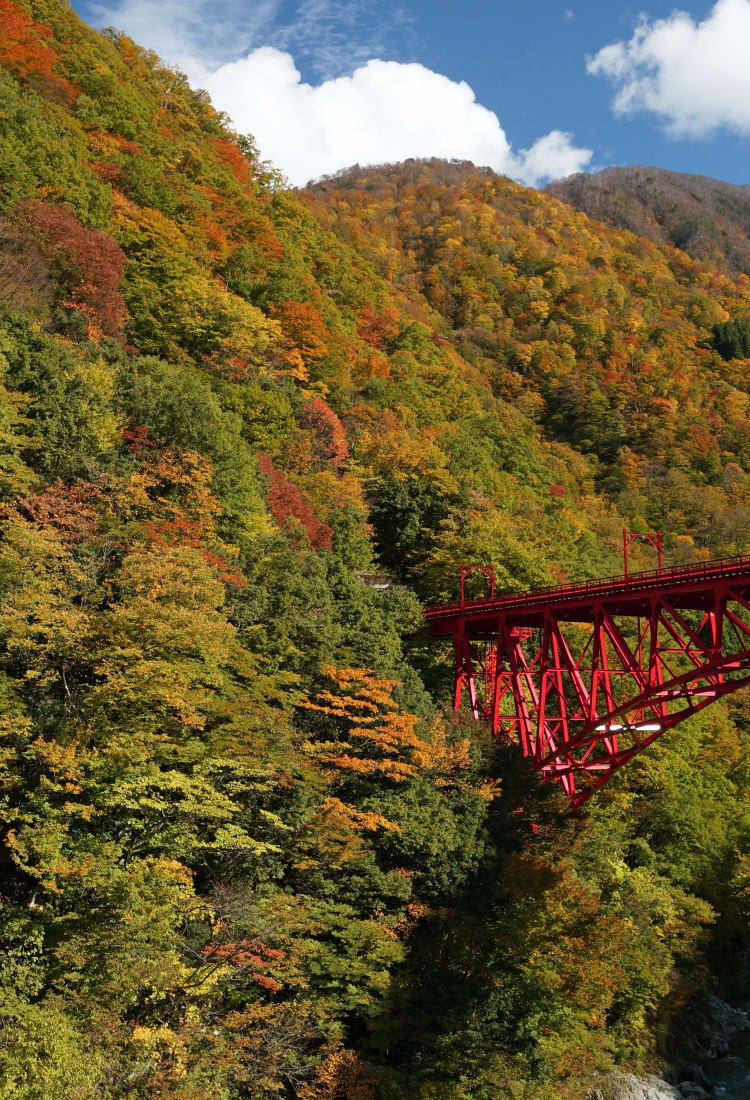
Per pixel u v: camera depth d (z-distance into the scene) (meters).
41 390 48.41
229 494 52.06
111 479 44.72
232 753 32.53
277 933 29.98
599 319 184.62
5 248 61.34
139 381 55.53
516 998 35.66
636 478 146.50
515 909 36.72
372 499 81.69
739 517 131.62
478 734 46.88
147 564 34.12
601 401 163.12
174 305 77.69
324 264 131.62
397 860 37.03
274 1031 29.34
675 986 47.00
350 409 97.00
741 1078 43.81
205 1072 26.42
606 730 48.22
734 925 53.66
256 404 72.19
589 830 48.28
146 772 29.16
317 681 42.12
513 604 57.50
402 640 61.16
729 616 42.16
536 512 97.50
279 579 47.28
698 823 55.50
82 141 87.00
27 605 29.88
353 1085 29.55
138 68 131.50
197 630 31.77
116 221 80.31
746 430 161.88
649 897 47.44
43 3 107.56
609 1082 39.09
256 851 29.94
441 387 128.38
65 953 24.66
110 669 30.08
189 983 27.39
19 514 38.62
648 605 48.78
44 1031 21.94
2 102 72.94
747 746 73.88
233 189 117.25
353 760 37.53
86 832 28.83
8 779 26.73
